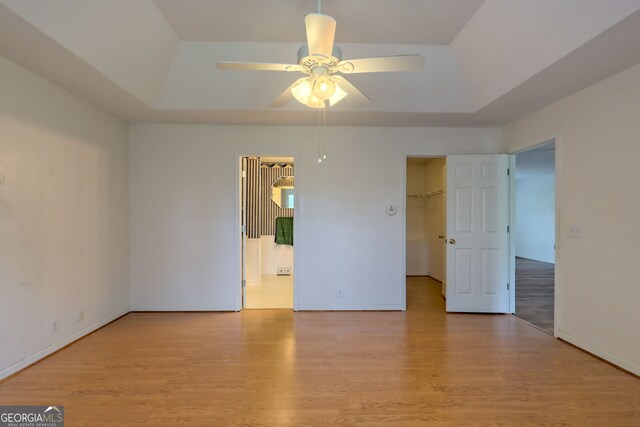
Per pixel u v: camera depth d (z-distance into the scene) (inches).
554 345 121.7
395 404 84.4
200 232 161.9
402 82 130.6
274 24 108.7
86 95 122.6
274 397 87.2
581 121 116.3
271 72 126.5
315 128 163.9
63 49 88.2
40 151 106.5
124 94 121.4
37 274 105.6
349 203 164.7
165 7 99.8
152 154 160.4
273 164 261.9
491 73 116.7
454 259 161.8
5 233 94.4
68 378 96.0
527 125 145.4
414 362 107.6
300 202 163.9
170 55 120.3
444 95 135.6
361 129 164.7
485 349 118.0
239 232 163.9
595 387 92.3
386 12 102.1
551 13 84.3
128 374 98.8
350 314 159.5
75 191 122.7
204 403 84.3
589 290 113.7
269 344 122.2
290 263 259.0
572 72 101.3
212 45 119.6
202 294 162.4
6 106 94.4
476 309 161.2
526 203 379.9
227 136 162.1
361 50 121.9
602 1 73.6
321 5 99.0
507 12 93.7
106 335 130.2
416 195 267.0
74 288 122.5
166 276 161.6
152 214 160.7
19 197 98.8
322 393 89.1
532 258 370.3
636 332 97.7
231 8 100.7
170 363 106.3
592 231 112.3
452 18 104.8
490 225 160.4
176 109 138.8
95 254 134.6
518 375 99.0
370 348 118.8
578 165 117.9
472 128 166.4
